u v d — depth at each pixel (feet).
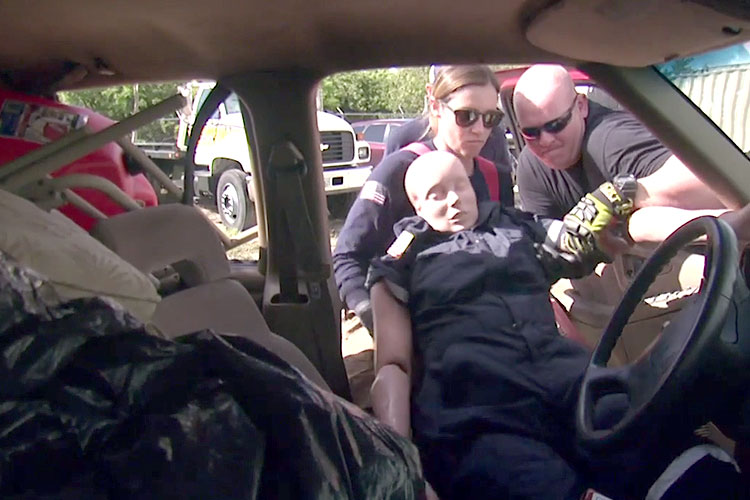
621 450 4.57
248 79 7.20
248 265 9.53
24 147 7.48
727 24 4.91
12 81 7.54
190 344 3.09
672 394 4.24
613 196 6.52
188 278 6.44
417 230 6.77
